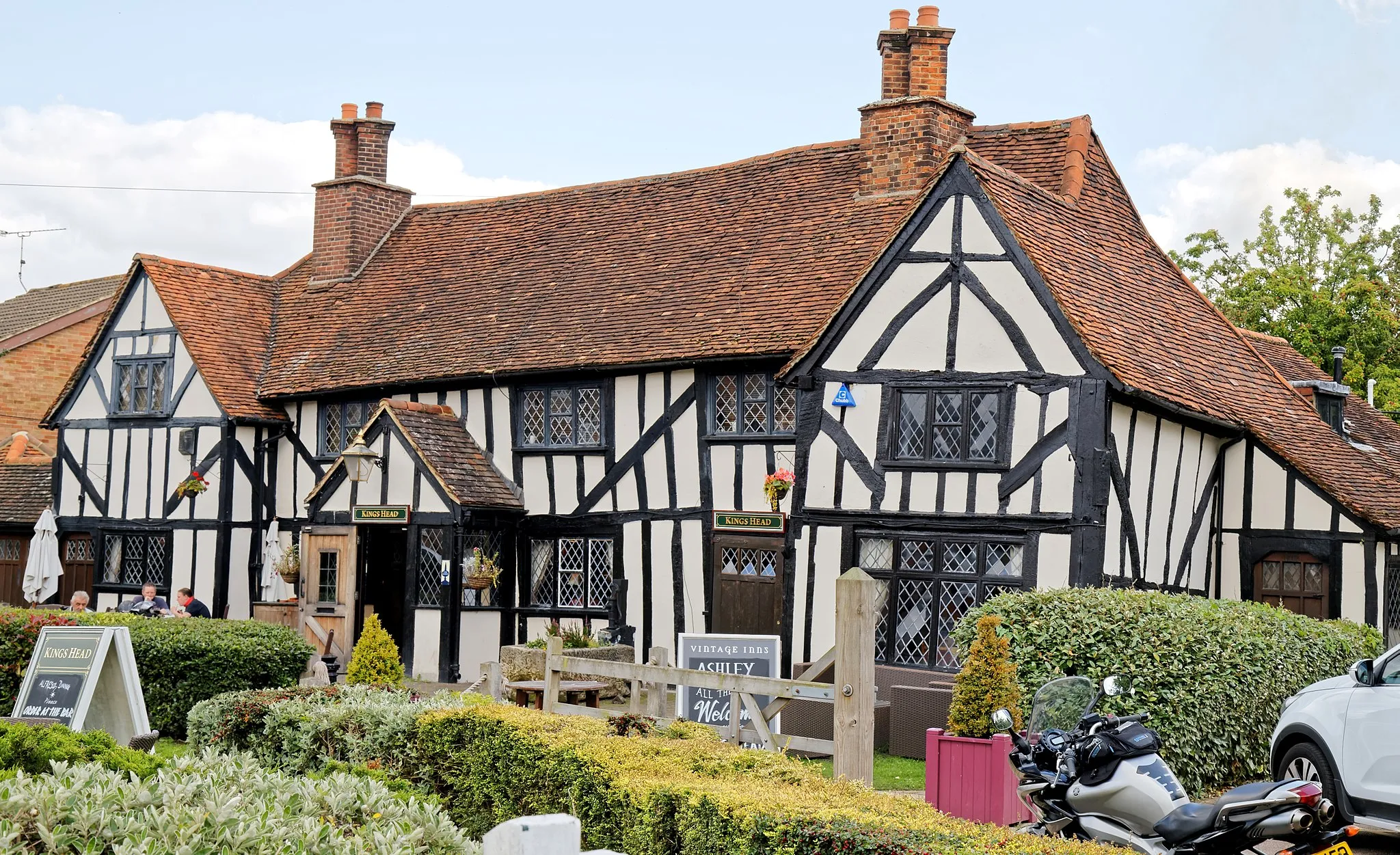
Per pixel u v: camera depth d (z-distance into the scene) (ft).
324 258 78.18
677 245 65.41
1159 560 50.72
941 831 18.74
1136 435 48.85
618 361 59.16
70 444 76.48
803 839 18.84
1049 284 47.29
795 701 42.50
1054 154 58.70
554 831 13.30
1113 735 24.09
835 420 51.11
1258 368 61.46
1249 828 21.21
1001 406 48.01
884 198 59.98
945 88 59.88
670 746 24.88
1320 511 53.67
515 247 72.33
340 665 63.87
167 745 38.65
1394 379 108.88
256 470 71.36
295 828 16.02
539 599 62.44
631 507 59.21
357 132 78.43
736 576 55.57
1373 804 29.22
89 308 96.84
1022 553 47.16
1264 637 38.01
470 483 61.67
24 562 82.64
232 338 74.49
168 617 45.65
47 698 32.71
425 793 27.25
